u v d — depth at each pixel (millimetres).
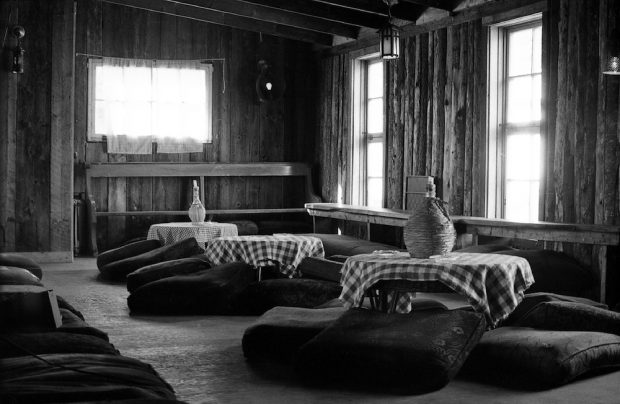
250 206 13188
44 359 3461
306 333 4965
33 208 10867
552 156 8039
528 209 8734
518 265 5016
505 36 9094
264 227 12555
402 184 10781
